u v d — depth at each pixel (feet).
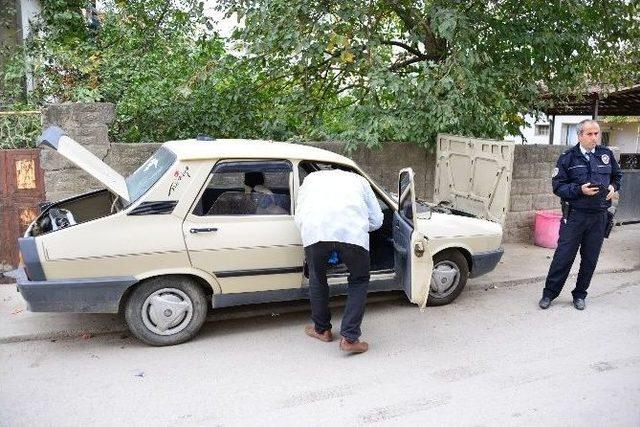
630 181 32.09
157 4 28.71
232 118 25.54
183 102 25.14
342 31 23.82
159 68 27.14
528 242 27.35
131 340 15.34
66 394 12.43
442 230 17.65
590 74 30.27
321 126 26.09
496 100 24.66
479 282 20.71
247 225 14.97
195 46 28.45
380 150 24.57
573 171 17.30
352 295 14.38
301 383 13.12
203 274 14.67
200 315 15.10
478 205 21.97
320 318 15.14
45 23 30.42
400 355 14.73
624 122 68.59
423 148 25.36
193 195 14.44
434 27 23.39
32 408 11.83
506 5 26.17
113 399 12.25
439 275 18.06
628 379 13.58
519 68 26.40
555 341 15.83
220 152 14.83
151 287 14.47
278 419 11.57
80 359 14.15
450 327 16.72
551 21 26.08
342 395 12.59
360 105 23.80
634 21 28.48
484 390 12.92
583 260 18.08
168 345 14.99
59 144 15.06
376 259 17.38
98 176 14.43
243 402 12.23
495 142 20.83
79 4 31.55
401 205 15.83
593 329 16.76
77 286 13.66
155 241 14.10
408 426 11.39
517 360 14.55
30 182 19.63
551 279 18.33
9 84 25.94
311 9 23.58
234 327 16.40
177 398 12.35
